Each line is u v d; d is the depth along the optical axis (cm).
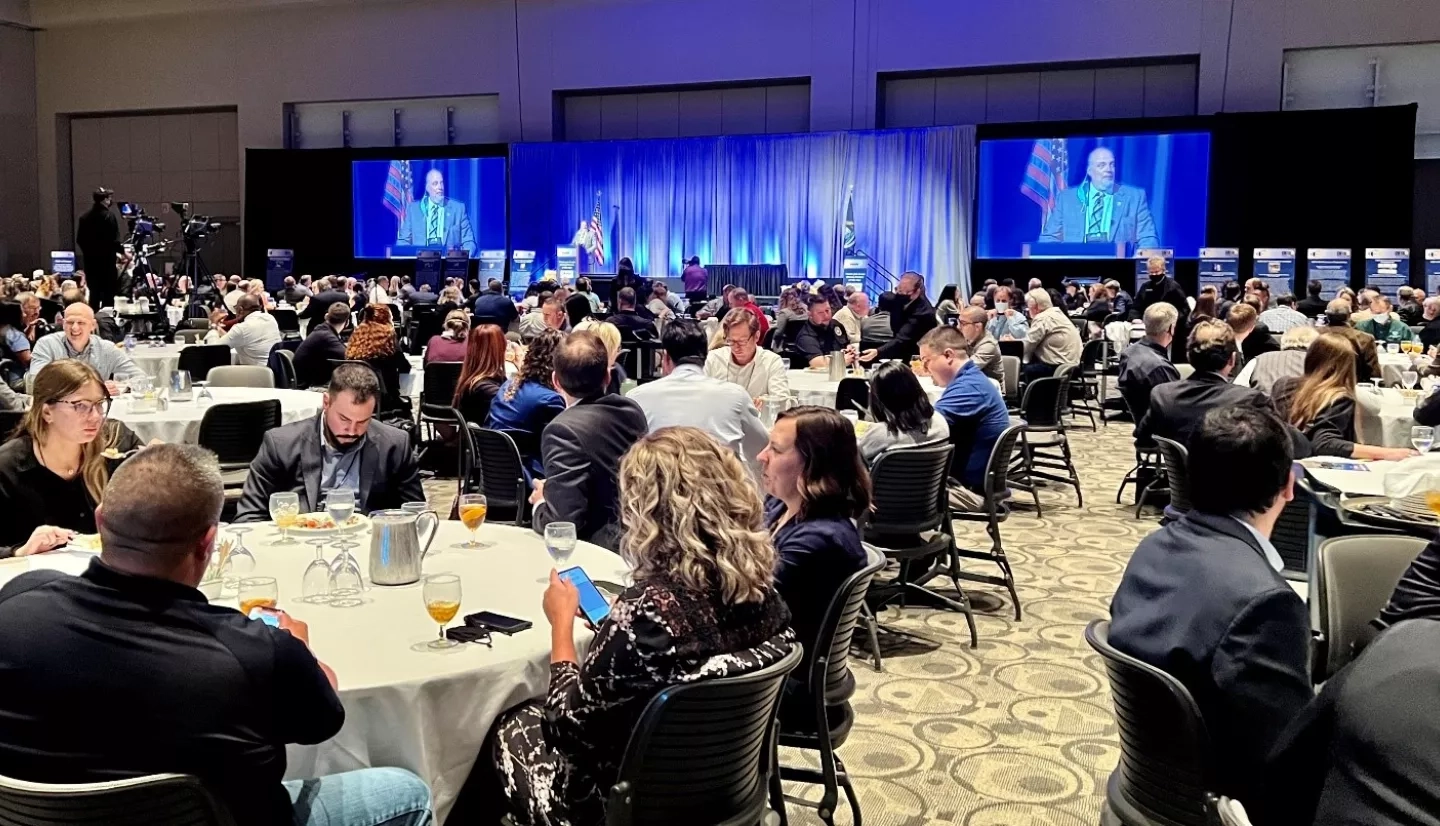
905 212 1603
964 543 589
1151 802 191
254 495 333
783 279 1555
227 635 158
